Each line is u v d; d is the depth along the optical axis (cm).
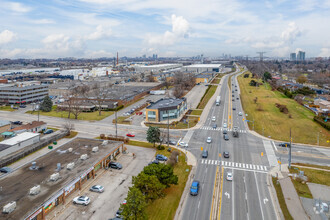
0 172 6203
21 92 14650
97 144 7288
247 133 9419
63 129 9850
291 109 13425
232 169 6347
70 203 4800
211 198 5019
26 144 7888
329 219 4341
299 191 5291
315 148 7906
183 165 6525
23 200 4312
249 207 4731
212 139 8694
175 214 4497
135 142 8331
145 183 4609
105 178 5850
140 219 3916
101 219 4338
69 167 5553
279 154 7381
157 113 10725
